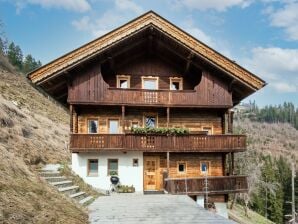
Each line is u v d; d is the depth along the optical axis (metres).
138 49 25.23
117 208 15.52
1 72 59.25
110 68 24.86
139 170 23.59
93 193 20.11
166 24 22.91
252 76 23.59
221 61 23.39
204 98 24.14
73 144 22.33
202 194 22.38
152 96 23.77
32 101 51.50
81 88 23.05
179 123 25.72
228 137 23.91
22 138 23.06
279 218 64.31
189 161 25.23
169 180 21.70
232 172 24.53
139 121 25.28
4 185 11.55
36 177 15.03
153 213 14.40
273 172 68.25
